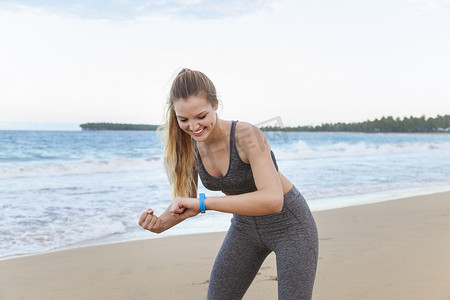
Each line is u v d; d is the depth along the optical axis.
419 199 8.28
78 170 13.56
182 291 3.65
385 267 4.04
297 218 2.21
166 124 2.24
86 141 29.11
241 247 2.34
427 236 5.25
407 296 3.31
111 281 3.89
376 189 9.96
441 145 27.89
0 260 4.53
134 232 5.79
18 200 7.89
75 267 4.29
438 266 4.03
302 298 2.08
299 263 2.12
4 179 11.38
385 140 40.25
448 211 7.01
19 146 25.20
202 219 6.70
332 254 4.50
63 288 3.71
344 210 7.14
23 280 3.92
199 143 2.17
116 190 9.30
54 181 11.01
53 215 6.65
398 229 5.68
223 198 1.89
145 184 10.38
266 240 2.27
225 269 2.35
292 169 13.96
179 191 2.35
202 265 4.34
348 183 10.83
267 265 4.23
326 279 3.73
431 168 14.59
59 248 5.02
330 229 5.71
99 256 4.67
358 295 3.36
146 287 3.73
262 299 3.37
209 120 1.95
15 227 5.91
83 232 5.75
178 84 1.92
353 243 4.95
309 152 22.70
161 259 4.55
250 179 2.14
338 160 18.34
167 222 2.15
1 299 3.48
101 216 6.64
